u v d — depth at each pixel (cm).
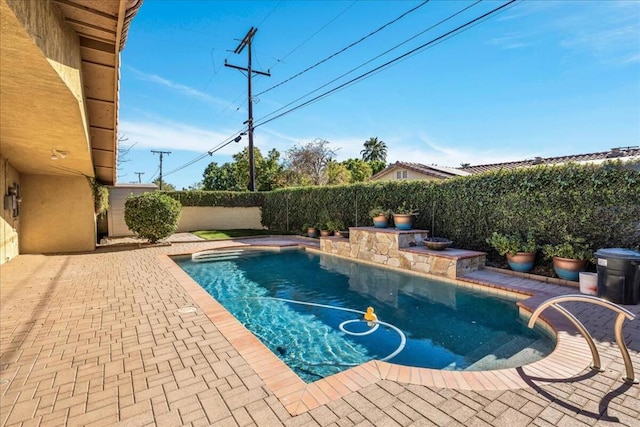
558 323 443
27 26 289
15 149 818
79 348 373
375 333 496
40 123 603
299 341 473
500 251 776
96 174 1198
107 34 438
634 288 507
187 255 1148
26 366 332
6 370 324
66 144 748
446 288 730
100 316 479
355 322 544
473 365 385
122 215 1714
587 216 666
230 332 418
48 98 473
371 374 311
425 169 1847
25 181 1109
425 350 433
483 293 683
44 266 873
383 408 258
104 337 404
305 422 242
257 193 1995
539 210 744
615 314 472
